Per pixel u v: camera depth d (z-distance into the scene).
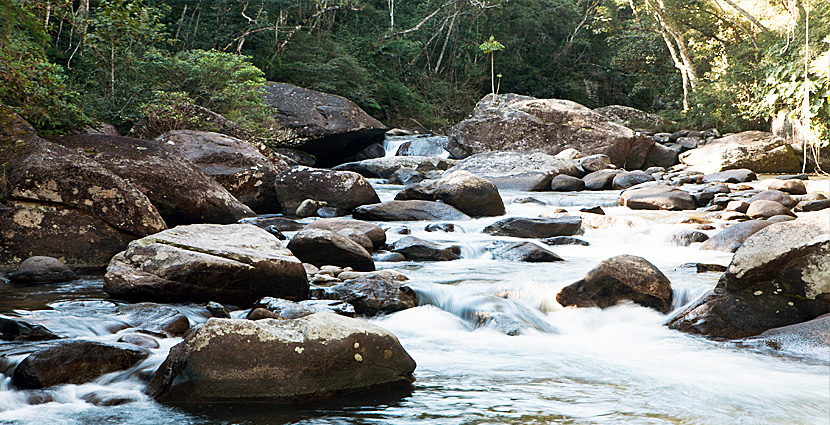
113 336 4.26
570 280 5.95
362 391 3.49
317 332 3.51
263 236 6.16
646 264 5.53
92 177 7.15
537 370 3.95
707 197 11.93
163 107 14.34
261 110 18.08
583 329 5.11
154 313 4.75
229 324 3.46
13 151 7.05
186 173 8.91
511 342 4.66
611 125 20.61
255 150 12.25
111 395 3.32
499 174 16.34
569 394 3.46
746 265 4.89
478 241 8.49
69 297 5.44
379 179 17.78
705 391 3.52
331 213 10.96
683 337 4.75
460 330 5.06
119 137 9.11
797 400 3.37
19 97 8.03
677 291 5.47
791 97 19.73
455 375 3.82
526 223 9.15
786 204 10.70
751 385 3.62
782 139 18.72
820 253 4.80
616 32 33.41
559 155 19.17
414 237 8.08
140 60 16.09
